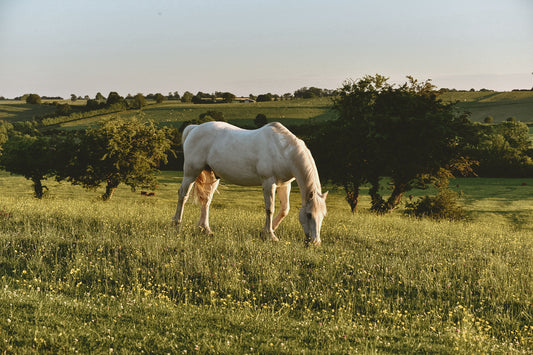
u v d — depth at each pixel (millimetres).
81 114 147500
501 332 6188
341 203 42562
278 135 9961
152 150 34625
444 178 27719
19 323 4852
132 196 47688
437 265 8750
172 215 12789
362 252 9500
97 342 4664
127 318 5484
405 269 8273
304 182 9641
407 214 27219
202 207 10898
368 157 25266
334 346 5043
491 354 5254
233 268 7840
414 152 24016
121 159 34031
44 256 8117
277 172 9938
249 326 5570
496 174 67250
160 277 7477
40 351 4340
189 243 9055
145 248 8508
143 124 35250
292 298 7066
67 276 7234
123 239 9172
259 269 7906
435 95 25781
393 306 6820
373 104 26422
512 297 7246
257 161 10094
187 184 11008
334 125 26734
